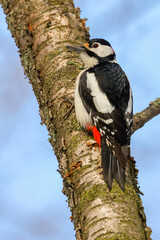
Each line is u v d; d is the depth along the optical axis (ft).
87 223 26.71
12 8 41.14
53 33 38.24
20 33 39.91
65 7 39.78
